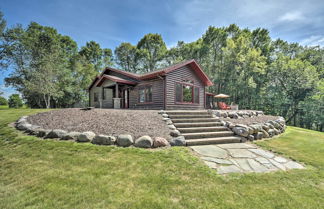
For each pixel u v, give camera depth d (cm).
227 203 197
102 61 3077
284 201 205
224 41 2555
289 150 439
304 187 244
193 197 207
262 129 585
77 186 227
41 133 484
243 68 2288
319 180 269
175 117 610
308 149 455
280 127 718
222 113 716
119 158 330
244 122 648
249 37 2495
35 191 215
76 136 454
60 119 594
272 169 310
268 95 2397
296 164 343
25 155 346
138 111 704
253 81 2239
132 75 1152
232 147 442
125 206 186
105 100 1507
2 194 209
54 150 373
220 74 2508
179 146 421
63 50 2538
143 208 183
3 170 279
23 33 1905
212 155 371
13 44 1842
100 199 198
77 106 2414
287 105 2281
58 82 1928
